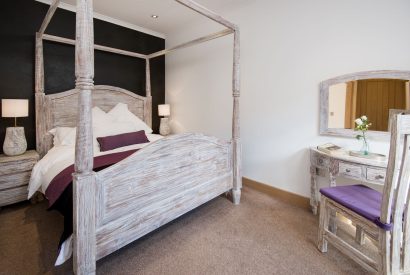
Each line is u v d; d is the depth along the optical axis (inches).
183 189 82.0
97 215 56.4
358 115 87.1
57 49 124.8
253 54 121.9
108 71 148.1
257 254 70.8
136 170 65.5
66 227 59.1
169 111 169.6
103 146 107.0
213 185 96.3
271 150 118.1
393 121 47.2
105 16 141.6
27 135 117.6
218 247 74.4
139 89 165.9
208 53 146.6
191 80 159.9
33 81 118.0
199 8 78.6
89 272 54.9
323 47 95.0
